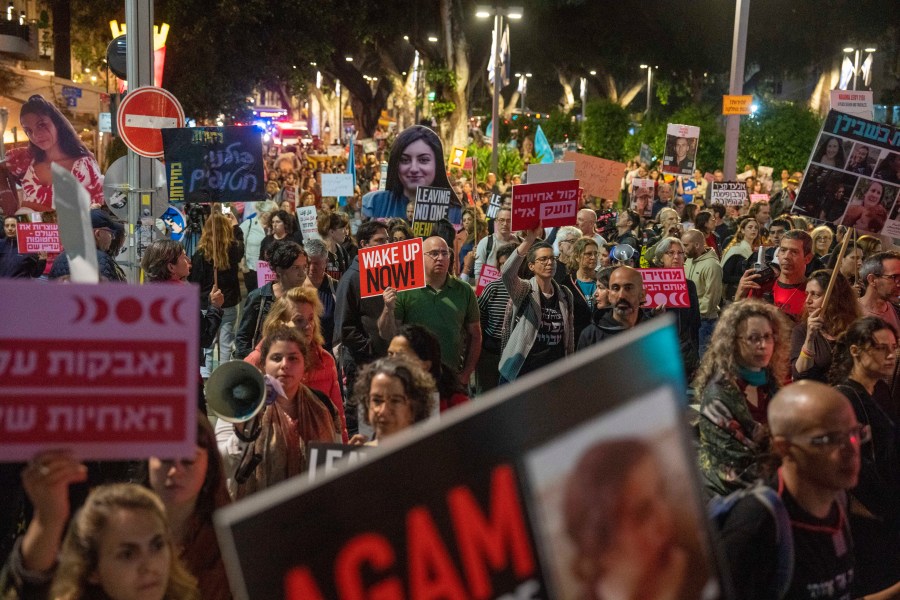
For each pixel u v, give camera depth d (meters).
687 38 43.25
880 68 57.31
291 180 25.27
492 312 8.63
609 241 16.12
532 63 45.66
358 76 48.47
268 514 1.64
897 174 7.98
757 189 28.70
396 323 7.81
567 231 11.22
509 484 1.72
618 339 1.79
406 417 4.46
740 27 23.47
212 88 34.53
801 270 8.49
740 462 4.66
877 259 7.11
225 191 9.54
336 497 1.66
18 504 4.32
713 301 11.16
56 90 27.22
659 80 48.22
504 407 1.72
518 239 12.82
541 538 1.73
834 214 8.07
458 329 7.89
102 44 35.56
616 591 1.76
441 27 38.06
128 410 2.58
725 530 3.07
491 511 1.71
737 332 4.90
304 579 1.65
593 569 1.75
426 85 39.88
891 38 45.84
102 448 2.58
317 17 35.31
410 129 13.28
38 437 2.55
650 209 18.77
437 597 1.69
